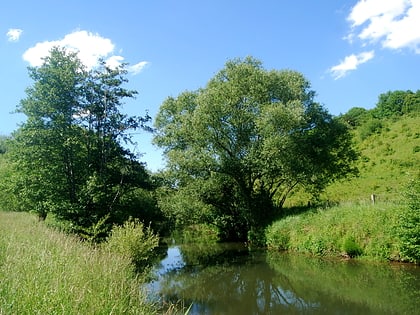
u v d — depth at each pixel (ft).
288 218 77.56
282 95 88.89
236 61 93.61
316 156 89.86
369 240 56.75
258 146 84.12
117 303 21.13
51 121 73.10
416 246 48.44
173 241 101.09
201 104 86.07
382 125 164.86
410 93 200.34
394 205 58.80
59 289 18.84
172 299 40.68
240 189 91.66
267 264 60.64
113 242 49.47
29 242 34.86
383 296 37.37
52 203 69.36
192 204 92.38
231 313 35.50
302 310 35.37
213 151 88.84
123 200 82.17
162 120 106.11
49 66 75.41
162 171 96.53
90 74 78.79
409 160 119.85
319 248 63.41
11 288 17.47
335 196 109.40
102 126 79.36
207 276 53.72
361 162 133.80
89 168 76.38
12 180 75.25
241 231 96.48
